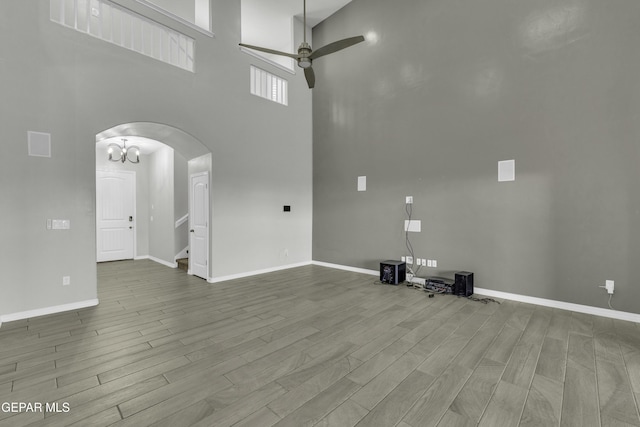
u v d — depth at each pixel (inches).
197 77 180.5
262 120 217.6
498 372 85.9
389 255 203.8
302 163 247.8
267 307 142.6
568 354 96.3
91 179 142.7
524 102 148.2
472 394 75.8
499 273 157.0
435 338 108.3
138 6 156.8
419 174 187.8
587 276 133.3
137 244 281.0
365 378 83.0
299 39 246.8
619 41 124.9
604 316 129.0
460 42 169.3
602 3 128.1
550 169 141.6
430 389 77.9
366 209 216.8
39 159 129.6
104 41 146.2
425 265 185.3
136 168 280.5
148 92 160.1
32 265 128.6
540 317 128.8
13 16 123.9
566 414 68.3
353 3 223.3
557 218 140.3
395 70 198.8
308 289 174.4
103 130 145.6
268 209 222.2
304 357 94.6
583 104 133.0
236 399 73.6
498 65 155.9
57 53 133.4
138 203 281.7
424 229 185.6
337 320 125.9
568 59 136.2
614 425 64.8
